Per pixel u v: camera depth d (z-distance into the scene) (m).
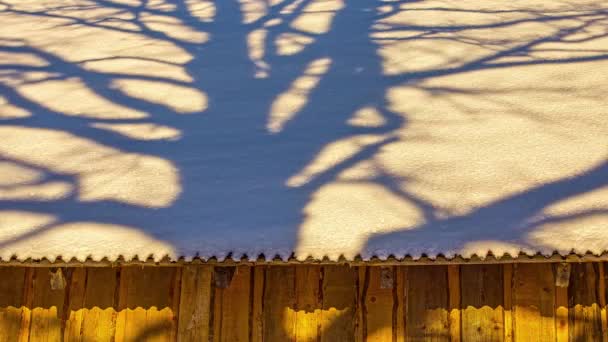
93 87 3.94
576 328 3.23
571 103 3.50
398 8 4.68
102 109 3.74
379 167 3.17
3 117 3.68
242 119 3.63
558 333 3.23
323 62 4.09
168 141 3.48
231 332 3.37
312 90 3.83
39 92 3.90
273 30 4.50
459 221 2.85
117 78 4.02
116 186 3.16
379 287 3.37
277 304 3.38
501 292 3.30
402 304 3.34
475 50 4.05
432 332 3.29
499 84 3.71
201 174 3.24
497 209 2.88
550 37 4.14
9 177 3.23
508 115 3.45
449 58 3.99
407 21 4.48
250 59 4.17
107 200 3.08
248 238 2.88
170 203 3.06
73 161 3.34
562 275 3.27
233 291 3.41
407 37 4.27
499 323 3.27
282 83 3.91
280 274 3.42
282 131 3.52
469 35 4.25
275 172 3.22
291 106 3.71
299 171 3.21
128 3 5.04
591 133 3.26
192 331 3.38
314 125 3.54
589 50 3.96
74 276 3.48
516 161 3.12
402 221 2.87
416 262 2.85
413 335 3.30
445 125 3.42
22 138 3.51
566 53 3.95
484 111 3.50
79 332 3.41
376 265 3.06
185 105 3.77
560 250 2.71
